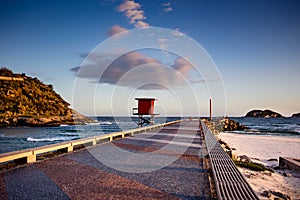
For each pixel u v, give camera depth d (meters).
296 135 38.94
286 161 10.43
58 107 78.25
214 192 4.39
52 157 7.70
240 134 40.44
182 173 5.85
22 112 65.50
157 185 4.84
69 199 4.00
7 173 5.66
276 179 7.91
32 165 6.53
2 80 75.19
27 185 4.73
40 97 78.06
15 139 33.97
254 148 21.31
